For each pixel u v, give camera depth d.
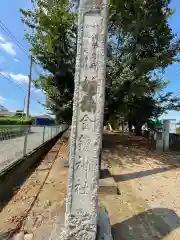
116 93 8.73
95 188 2.77
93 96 2.82
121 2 7.13
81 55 2.87
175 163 9.29
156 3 8.07
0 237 3.26
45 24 7.55
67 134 21.84
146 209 4.66
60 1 7.42
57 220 3.44
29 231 3.36
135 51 8.24
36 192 5.02
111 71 8.28
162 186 6.26
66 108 10.38
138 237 3.56
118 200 5.01
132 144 15.49
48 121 31.27
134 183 6.48
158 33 8.83
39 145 10.18
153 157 10.46
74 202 2.78
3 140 5.65
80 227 2.75
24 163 7.25
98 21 2.89
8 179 5.71
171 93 17.06
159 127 19.80
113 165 8.66
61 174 6.57
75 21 7.91
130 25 7.89
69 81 9.27
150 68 9.05
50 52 8.45
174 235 3.69
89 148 2.79
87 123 2.81
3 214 3.99
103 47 2.85
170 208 4.78
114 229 3.75
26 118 23.22
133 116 17.50
